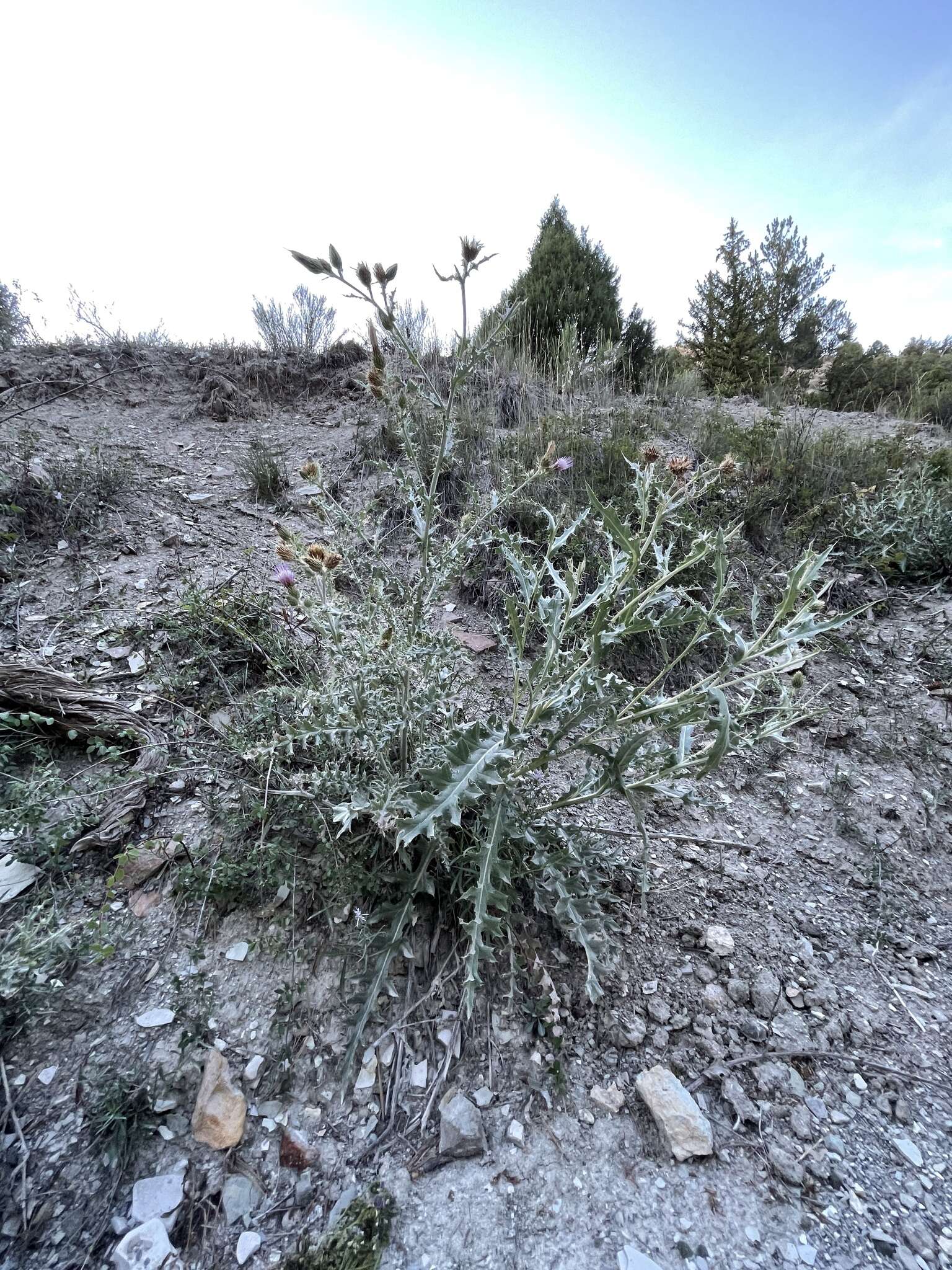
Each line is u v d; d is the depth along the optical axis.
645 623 1.79
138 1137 1.48
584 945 1.86
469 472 4.38
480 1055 1.78
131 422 5.24
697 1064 1.84
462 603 3.67
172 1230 1.38
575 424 5.04
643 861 1.91
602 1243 1.45
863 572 4.35
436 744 2.12
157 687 2.62
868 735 3.23
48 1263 1.30
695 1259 1.44
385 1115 1.63
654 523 1.95
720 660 3.47
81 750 2.35
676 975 2.07
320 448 5.11
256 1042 1.70
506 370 6.40
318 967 1.87
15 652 2.65
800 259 19.58
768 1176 1.61
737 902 2.37
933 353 16.61
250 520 4.08
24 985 1.59
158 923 1.90
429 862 1.97
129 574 3.28
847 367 14.66
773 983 2.08
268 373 6.26
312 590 3.21
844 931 2.33
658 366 8.48
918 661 3.67
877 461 5.24
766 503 4.61
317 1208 1.46
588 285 8.80
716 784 2.89
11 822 1.90
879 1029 2.01
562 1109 1.70
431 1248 1.41
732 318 16.69
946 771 3.07
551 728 2.54
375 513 4.11
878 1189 1.60
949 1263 1.47
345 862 1.94
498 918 1.71
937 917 2.44
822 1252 1.47
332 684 2.17
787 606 1.70
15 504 3.36
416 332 6.46
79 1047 1.62
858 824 2.79
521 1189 1.53
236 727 2.43
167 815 2.17
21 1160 1.42
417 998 1.85
